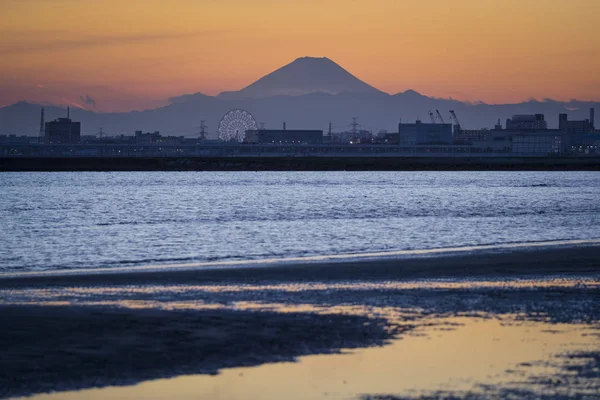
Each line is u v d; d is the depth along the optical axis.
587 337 51.16
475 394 38.62
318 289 73.12
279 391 39.75
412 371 43.00
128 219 199.75
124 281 79.94
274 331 52.69
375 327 54.16
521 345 48.81
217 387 40.31
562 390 38.97
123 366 43.72
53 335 50.84
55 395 38.81
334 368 43.72
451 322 56.06
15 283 78.31
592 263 95.62
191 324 54.84
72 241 141.12
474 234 152.38
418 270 89.06
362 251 120.56
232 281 79.75
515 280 80.00
